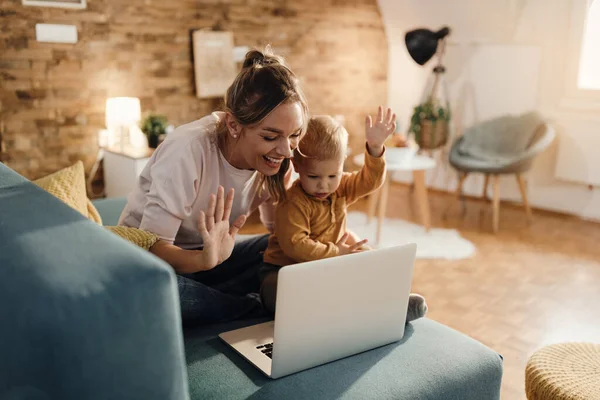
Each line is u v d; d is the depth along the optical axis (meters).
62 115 3.69
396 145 3.53
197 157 1.28
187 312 1.25
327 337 1.09
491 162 3.91
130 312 0.65
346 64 5.01
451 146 4.51
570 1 4.00
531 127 4.09
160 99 4.06
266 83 1.17
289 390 1.03
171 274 0.68
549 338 2.32
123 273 0.65
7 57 3.45
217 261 1.11
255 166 1.28
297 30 4.64
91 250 0.71
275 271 1.45
